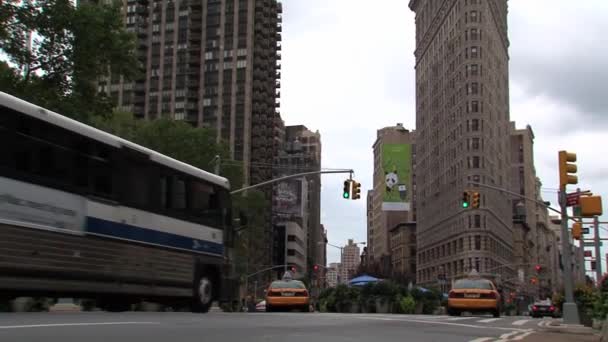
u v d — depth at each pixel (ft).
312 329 40.83
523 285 521.65
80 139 46.93
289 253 500.33
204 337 31.50
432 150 480.64
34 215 42.19
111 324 35.47
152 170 54.54
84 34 100.27
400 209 314.76
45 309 62.13
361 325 47.14
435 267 459.73
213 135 204.44
